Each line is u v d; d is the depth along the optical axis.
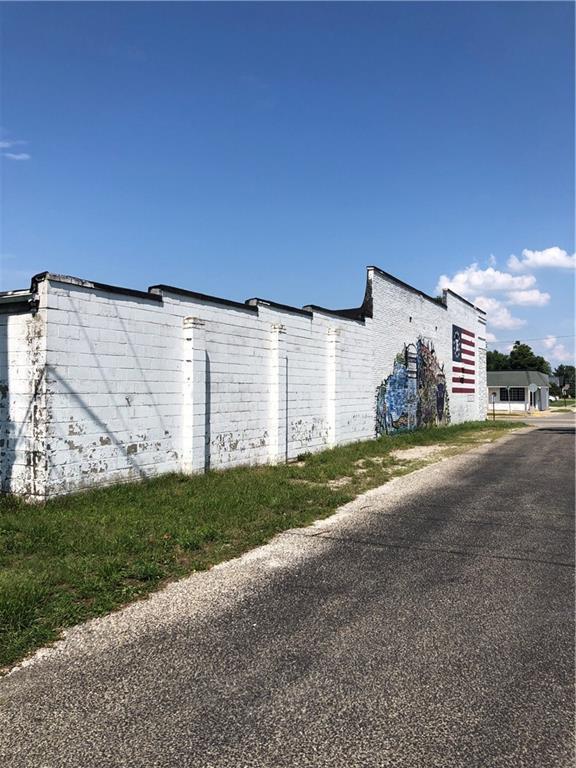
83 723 3.20
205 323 11.66
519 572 5.89
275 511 8.40
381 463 14.33
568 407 73.88
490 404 60.44
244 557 6.32
